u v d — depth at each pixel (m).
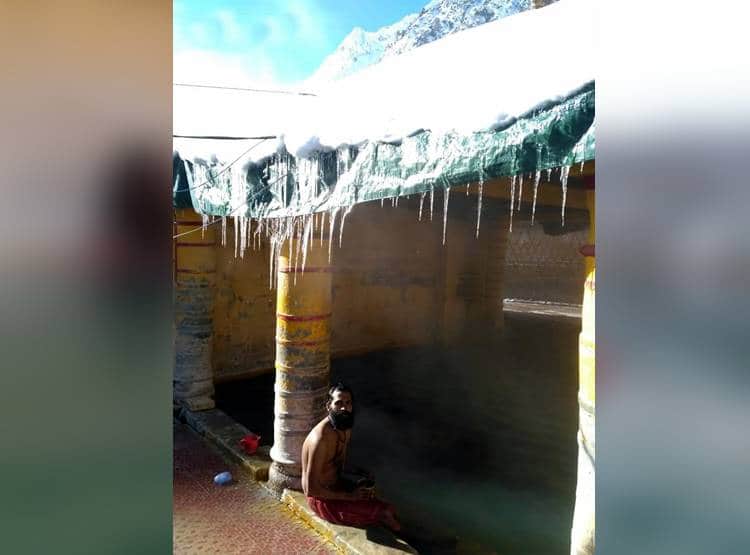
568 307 18.08
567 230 9.74
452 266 10.95
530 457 5.72
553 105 1.90
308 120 3.26
